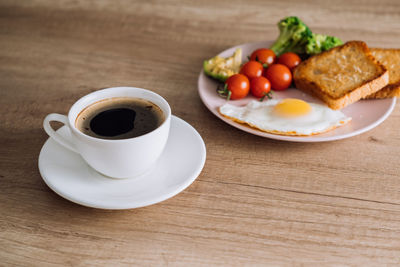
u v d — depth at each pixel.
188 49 0.75
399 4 0.88
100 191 0.48
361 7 0.87
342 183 0.53
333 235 0.48
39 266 0.46
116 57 0.73
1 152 0.56
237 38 0.78
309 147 0.57
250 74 0.66
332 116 0.59
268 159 0.56
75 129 0.48
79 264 0.46
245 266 0.46
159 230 0.49
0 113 0.62
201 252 0.47
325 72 0.67
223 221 0.49
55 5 0.87
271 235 0.48
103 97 0.52
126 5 0.88
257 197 0.51
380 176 0.54
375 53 0.70
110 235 0.48
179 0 0.89
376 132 0.59
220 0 0.90
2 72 0.70
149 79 0.69
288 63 0.69
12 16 0.84
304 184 0.53
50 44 0.76
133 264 0.46
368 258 0.46
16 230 0.48
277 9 0.87
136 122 0.50
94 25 0.81
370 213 0.50
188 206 0.51
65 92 0.66
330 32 0.79
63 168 0.50
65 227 0.49
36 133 0.59
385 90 0.62
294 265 0.46
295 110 0.58
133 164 0.48
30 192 0.52
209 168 0.54
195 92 0.66
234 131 0.60
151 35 0.79
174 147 0.53
